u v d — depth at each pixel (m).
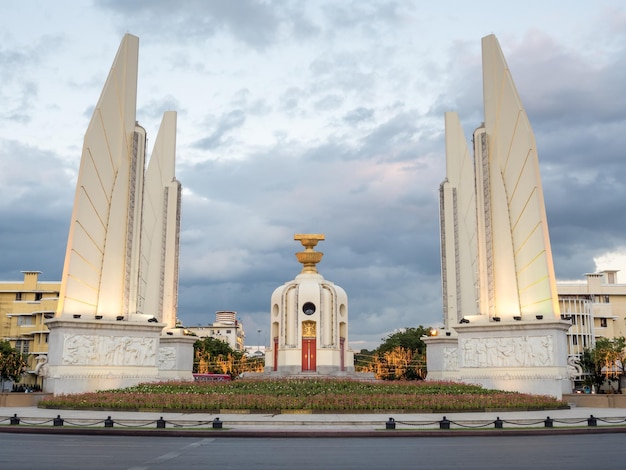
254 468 15.77
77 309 43.12
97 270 45.06
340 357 72.00
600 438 24.09
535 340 42.31
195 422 28.27
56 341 42.12
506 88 46.81
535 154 43.72
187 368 58.03
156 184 62.97
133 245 47.44
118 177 47.19
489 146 48.22
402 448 20.52
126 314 45.81
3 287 87.88
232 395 35.16
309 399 33.72
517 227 45.59
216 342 126.19
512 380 42.69
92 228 44.69
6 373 73.81
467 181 63.69
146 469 15.43
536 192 43.34
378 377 105.25
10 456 17.78
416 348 108.81
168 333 57.31
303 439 23.75
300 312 71.25
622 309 92.38
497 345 43.81
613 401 39.28
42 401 37.16
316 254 75.12
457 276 63.47
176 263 61.94
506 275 45.94
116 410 34.03
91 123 44.38
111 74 46.66
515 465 16.34
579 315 88.38
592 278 93.06
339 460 17.41
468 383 43.75
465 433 25.34
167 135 64.62
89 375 42.25
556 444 21.70
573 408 38.41
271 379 46.59
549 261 42.34
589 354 76.81
